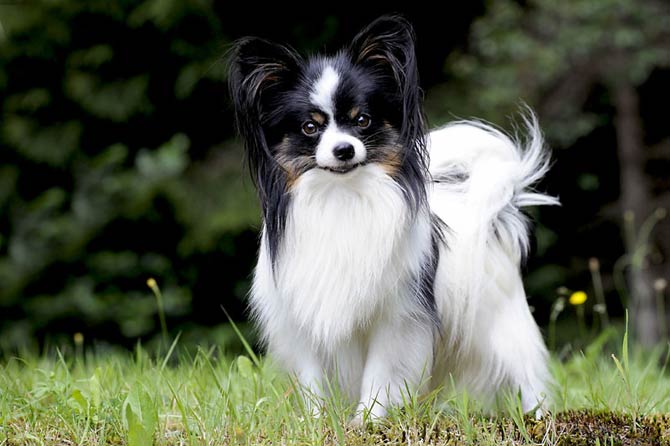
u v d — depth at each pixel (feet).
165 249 30.17
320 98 12.66
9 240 30.55
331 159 12.23
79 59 31.07
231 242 29.68
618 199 34.78
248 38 13.00
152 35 31.24
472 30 31.71
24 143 31.09
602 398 14.25
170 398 13.61
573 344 30.04
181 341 29.19
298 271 12.75
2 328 29.25
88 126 31.53
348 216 12.55
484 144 14.94
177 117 31.86
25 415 12.53
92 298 28.91
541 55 29.17
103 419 12.22
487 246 14.38
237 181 30.32
